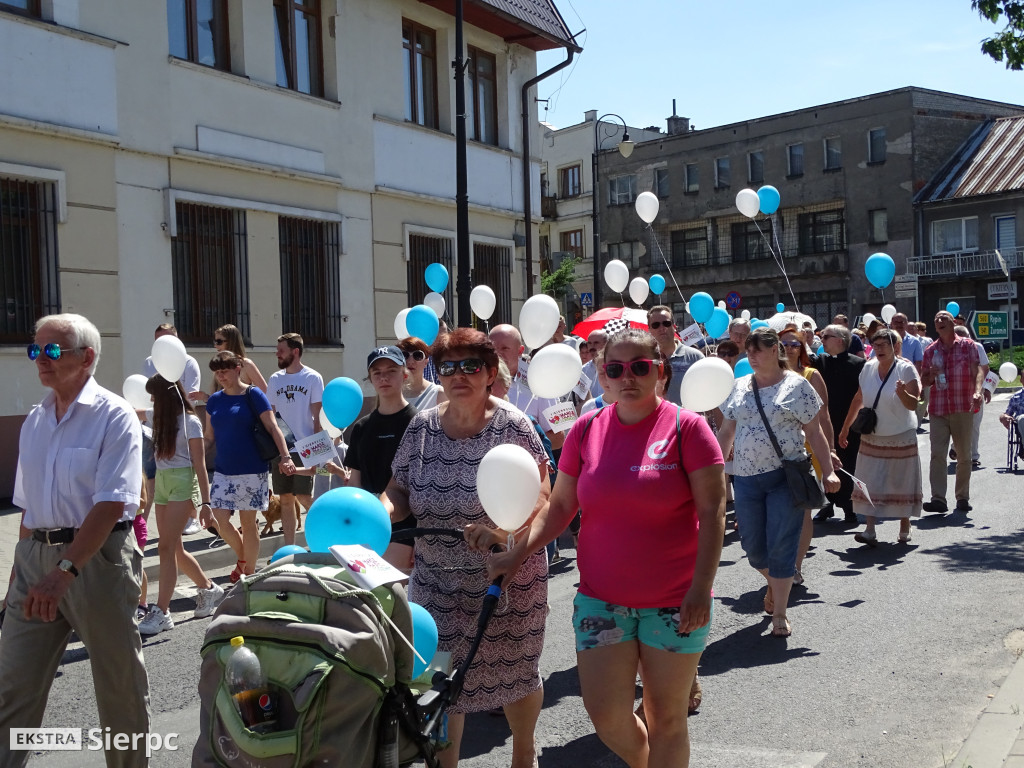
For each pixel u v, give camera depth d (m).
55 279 11.90
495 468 3.44
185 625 7.03
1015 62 10.73
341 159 16.25
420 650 3.08
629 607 3.54
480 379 3.86
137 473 3.99
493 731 4.92
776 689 5.32
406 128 17.66
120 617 3.96
